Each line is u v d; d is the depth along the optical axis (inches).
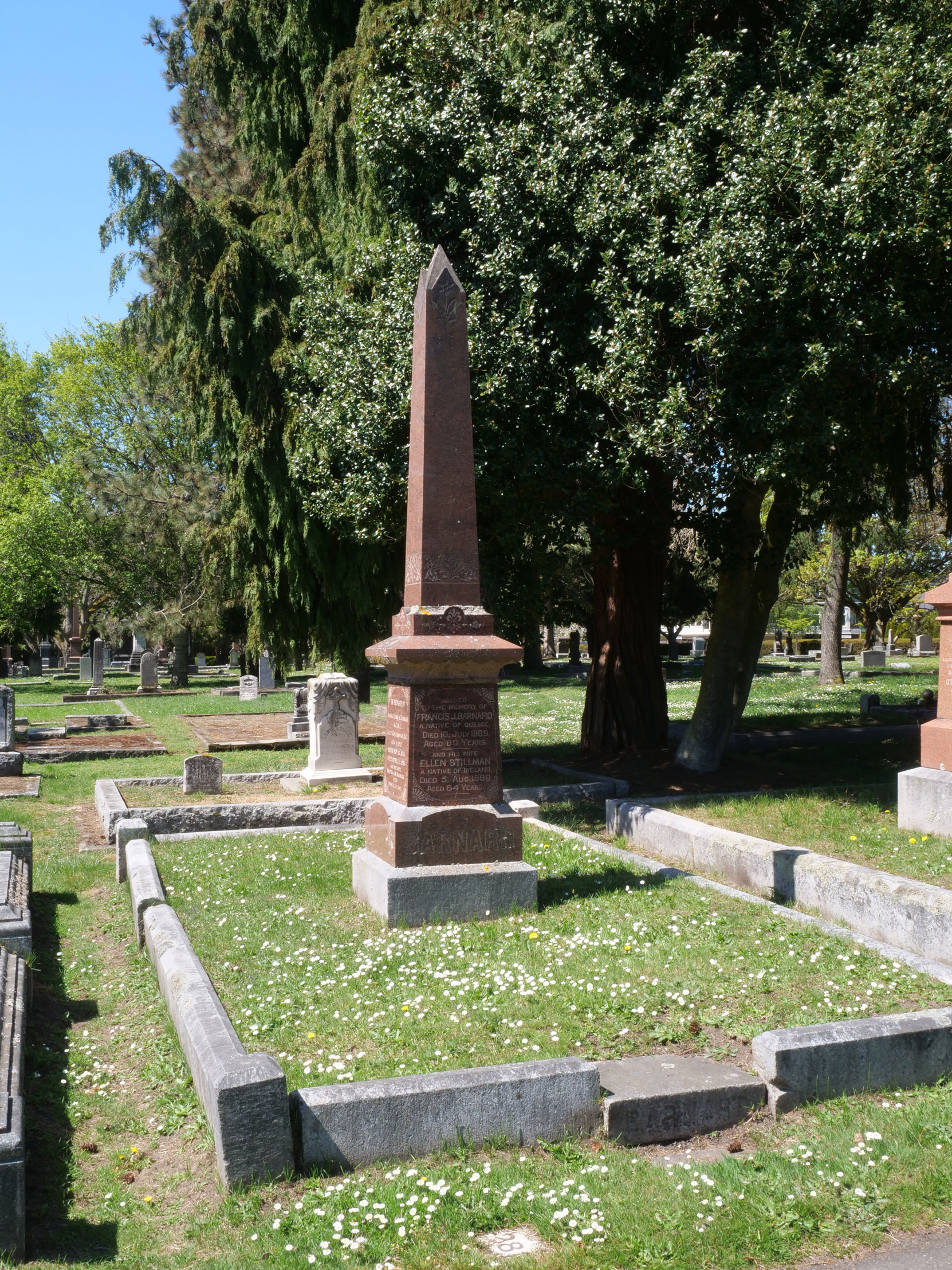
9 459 1860.2
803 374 422.0
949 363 480.1
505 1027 220.1
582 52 505.0
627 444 472.4
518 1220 158.6
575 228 478.6
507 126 496.7
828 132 434.0
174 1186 173.5
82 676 1865.2
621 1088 189.0
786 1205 158.7
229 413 820.6
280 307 796.6
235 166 1021.2
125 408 1755.7
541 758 678.5
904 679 1365.7
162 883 350.6
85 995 272.8
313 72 821.2
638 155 478.3
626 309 455.8
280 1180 168.2
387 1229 153.6
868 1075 199.6
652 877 354.0
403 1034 216.4
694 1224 154.3
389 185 534.0
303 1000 238.2
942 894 279.4
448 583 321.7
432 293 324.5
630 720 649.0
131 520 1386.6
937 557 1644.9
